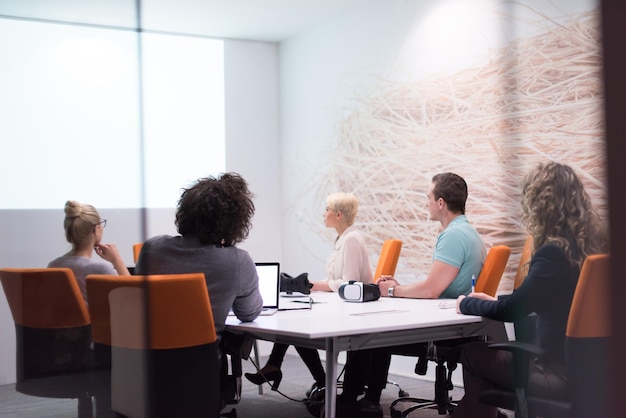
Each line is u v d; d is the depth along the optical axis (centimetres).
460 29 472
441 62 488
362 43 562
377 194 546
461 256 344
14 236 327
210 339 245
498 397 245
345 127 580
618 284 188
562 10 398
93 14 369
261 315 289
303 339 258
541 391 230
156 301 238
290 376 523
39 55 349
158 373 240
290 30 627
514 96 430
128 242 369
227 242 264
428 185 500
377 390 337
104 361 265
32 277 311
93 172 358
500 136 440
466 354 261
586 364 210
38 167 343
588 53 383
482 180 454
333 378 241
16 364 303
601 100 172
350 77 575
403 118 522
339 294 350
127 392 254
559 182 242
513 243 431
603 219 236
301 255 635
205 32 625
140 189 368
